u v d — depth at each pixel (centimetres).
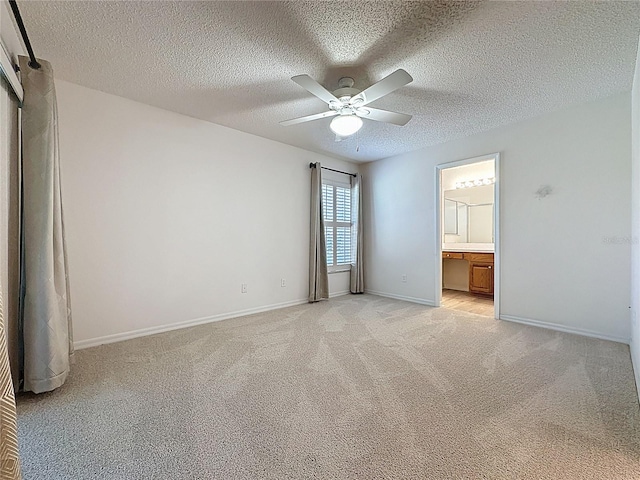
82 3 157
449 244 547
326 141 396
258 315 362
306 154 434
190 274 320
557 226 304
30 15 165
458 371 210
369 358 233
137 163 283
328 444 136
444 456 128
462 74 230
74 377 201
